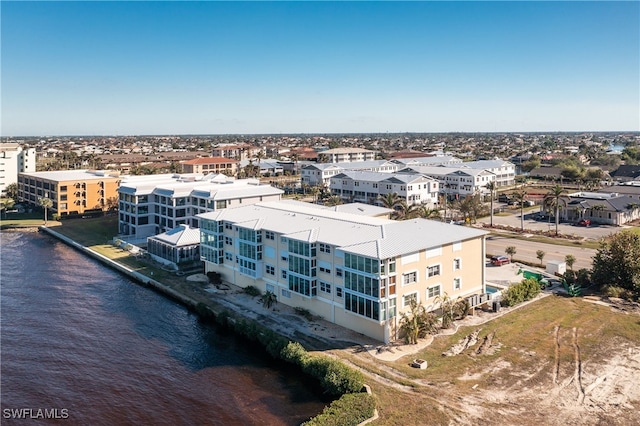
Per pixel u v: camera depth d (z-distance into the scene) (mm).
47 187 150000
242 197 112312
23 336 65312
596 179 191625
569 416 42781
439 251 63438
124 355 59812
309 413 47156
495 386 47719
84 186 149000
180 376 54750
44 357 59500
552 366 51250
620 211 121375
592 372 49906
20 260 102812
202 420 46781
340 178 170125
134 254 103312
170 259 93750
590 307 66875
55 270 95438
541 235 111875
